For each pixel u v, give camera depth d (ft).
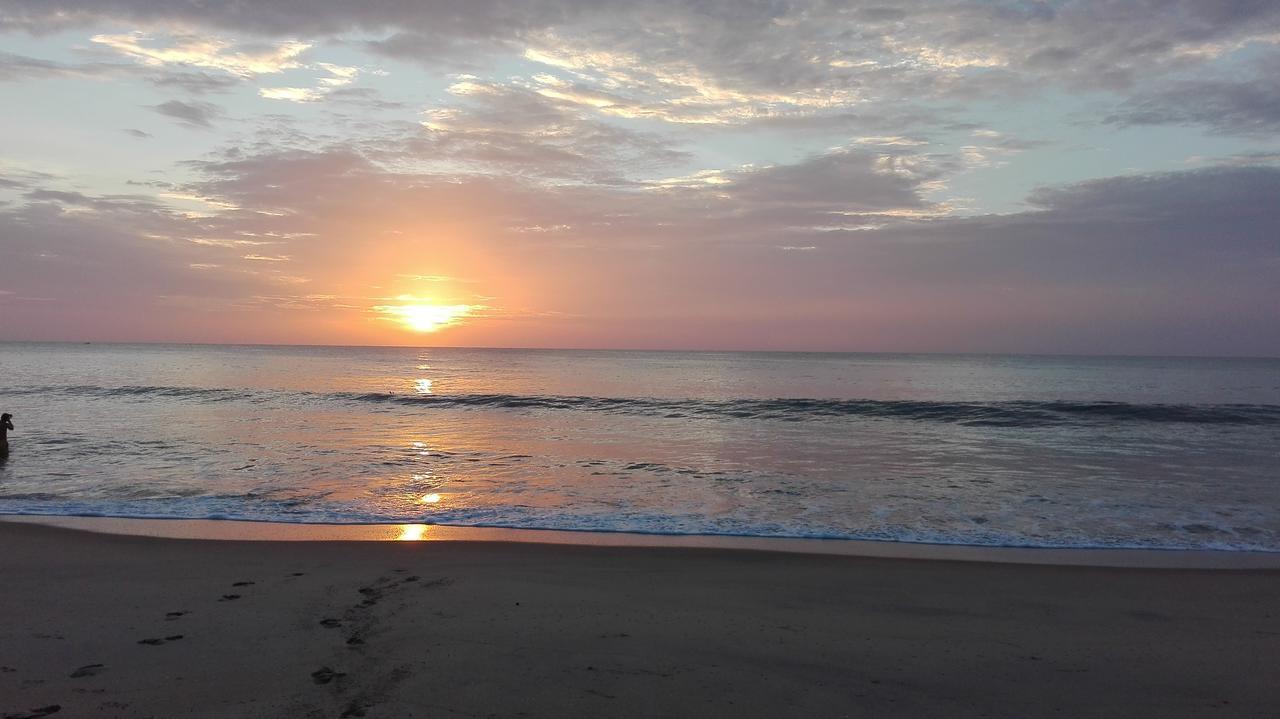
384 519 32.71
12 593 20.77
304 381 142.92
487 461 48.93
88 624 18.02
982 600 21.50
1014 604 21.16
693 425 72.33
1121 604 21.27
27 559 24.88
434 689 14.21
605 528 31.45
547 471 45.34
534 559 25.76
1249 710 14.14
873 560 26.35
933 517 33.76
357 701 13.60
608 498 37.55
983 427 71.36
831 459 50.85
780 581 23.30
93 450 50.90
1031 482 42.37
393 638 17.20
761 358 413.59
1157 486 41.37
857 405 86.17
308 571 23.59
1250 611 20.72
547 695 14.06
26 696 13.69
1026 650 17.35
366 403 93.09
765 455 52.60
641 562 25.58
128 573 23.12
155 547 26.84
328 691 14.05
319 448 53.78
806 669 15.85
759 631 18.37
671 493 38.86
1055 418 77.10
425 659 15.83
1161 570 25.21
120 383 126.21
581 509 35.04
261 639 16.99
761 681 15.10
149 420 70.18
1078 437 63.72
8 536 28.37
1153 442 60.49
